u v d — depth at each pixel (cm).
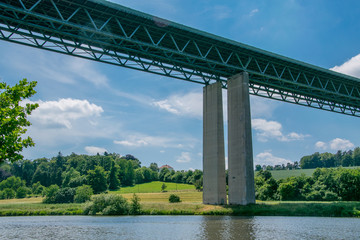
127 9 3878
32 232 2738
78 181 13438
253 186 4647
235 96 5028
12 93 1406
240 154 4753
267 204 4631
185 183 17988
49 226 3269
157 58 4962
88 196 9006
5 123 1366
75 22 4238
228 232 2484
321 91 6506
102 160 17375
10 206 6644
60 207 6425
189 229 2711
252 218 3722
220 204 4769
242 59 5328
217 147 4975
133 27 4306
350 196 7944
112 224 3294
